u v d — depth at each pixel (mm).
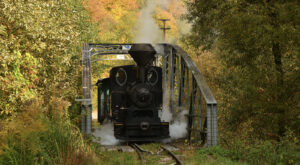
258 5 12500
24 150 7207
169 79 20828
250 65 13930
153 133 16109
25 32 9984
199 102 14961
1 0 9023
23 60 9453
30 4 9672
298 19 11453
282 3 12016
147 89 16359
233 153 11164
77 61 16234
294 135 11688
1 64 8477
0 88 8734
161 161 10836
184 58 17078
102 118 22125
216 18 14461
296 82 12352
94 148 10727
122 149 13602
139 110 16172
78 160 8500
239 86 15195
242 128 15133
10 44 9297
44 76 11570
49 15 11242
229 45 13664
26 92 9133
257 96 13344
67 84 13289
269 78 13484
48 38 10969
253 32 12594
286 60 13461
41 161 7594
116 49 21672
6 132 7312
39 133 7723
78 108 14633
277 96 12969
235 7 12883
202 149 12352
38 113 8234
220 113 15828
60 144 8375
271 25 12453
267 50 13250
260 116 13805
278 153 10047
